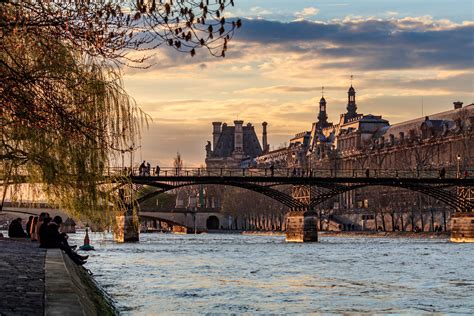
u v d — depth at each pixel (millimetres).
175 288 70750
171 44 26688
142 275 84188
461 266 100938
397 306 59969
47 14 30391
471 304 61438
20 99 31328
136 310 54969
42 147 36906
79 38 30406
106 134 38281
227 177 171750
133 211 43812
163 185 164625
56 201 39188
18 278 29391
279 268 96875
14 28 29969
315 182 177250
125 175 39969
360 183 185125
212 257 119250
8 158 37031
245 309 57000
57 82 34250
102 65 38281
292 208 188000
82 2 30531
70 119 33812
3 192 38656
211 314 54062
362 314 55562
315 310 57219
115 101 38344
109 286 71875
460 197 180500
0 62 30812
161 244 168750
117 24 30172
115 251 132625
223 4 26469
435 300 63938
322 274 88312
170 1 26688
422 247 152625
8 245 55094
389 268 97812
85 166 37781
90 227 41125
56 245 52531
